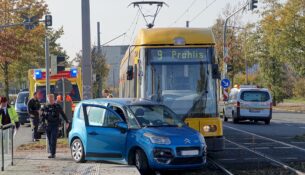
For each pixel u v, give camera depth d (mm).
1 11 58062
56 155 20000
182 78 19172
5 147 16922
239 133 30844
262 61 72938
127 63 24453
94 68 67562
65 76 31094
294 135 29328
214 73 19141
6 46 57000
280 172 16969
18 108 37094
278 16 63500
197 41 19375
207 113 19031
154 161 15719
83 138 17703
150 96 18984
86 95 24406
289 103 87062
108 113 17328
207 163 19016
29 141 26531
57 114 19312
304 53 63625
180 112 18922
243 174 16844
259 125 38469
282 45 63750
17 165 17141
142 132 16156
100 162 17734
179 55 19281
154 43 19203
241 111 39688
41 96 31672
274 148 23109
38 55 62531
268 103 39656
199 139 16344
